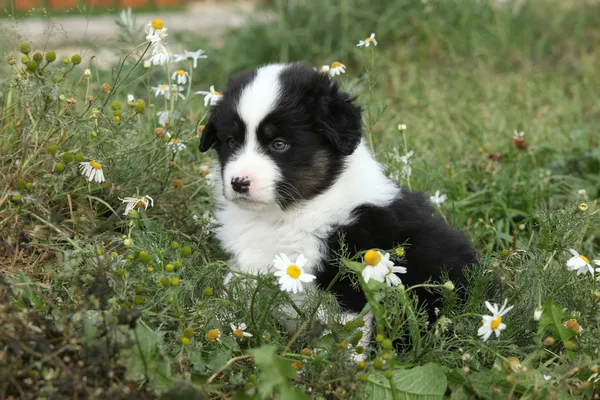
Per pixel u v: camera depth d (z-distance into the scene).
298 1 2.07
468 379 0.81
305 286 0.91
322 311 0.87
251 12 2.18
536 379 0.79
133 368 0.77
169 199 1.04
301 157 0.93
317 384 0.79
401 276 0.92
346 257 0.91
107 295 0.82
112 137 0.99
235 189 0.92
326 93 0.94
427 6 2.04
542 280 0.90
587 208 0.95
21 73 0.96
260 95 0.93
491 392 0.81
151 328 0.82
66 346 0.76
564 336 0.83
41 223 0.96
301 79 0.94
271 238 0.94
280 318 0.88
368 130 1.10
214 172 1.03
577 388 0.83
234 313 0.87
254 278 0.86
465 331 0.87
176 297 0.82
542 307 0.84
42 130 0.98
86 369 0.75
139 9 2.63
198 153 1.14
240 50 1.95
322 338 0.83
